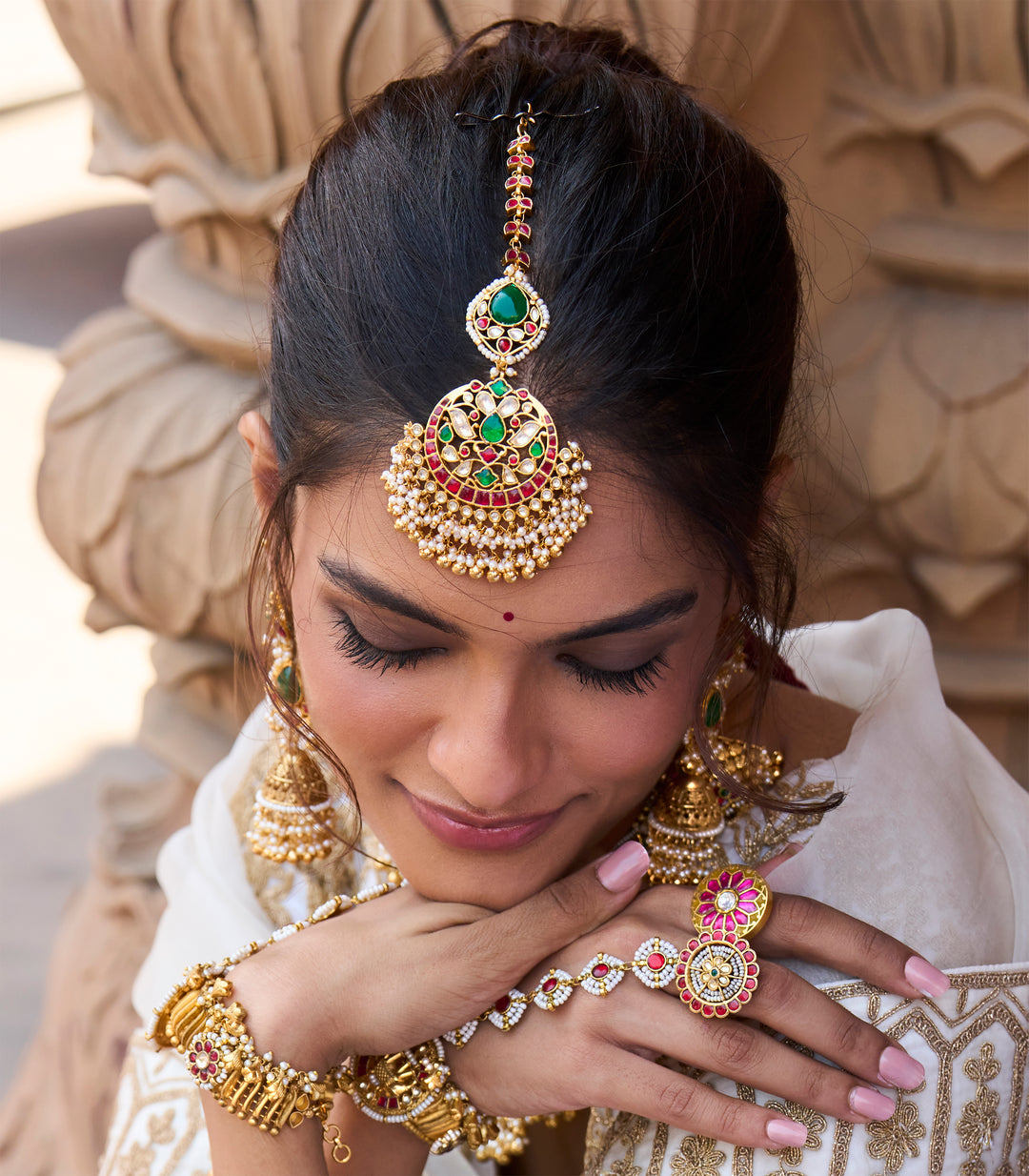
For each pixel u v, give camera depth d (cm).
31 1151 205
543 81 87
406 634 84
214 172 176
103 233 888
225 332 179
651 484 80
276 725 112
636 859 95
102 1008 201
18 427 585
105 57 175
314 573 87
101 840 218
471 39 109
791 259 93
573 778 88
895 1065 91
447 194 82
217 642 199
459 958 95
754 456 88
